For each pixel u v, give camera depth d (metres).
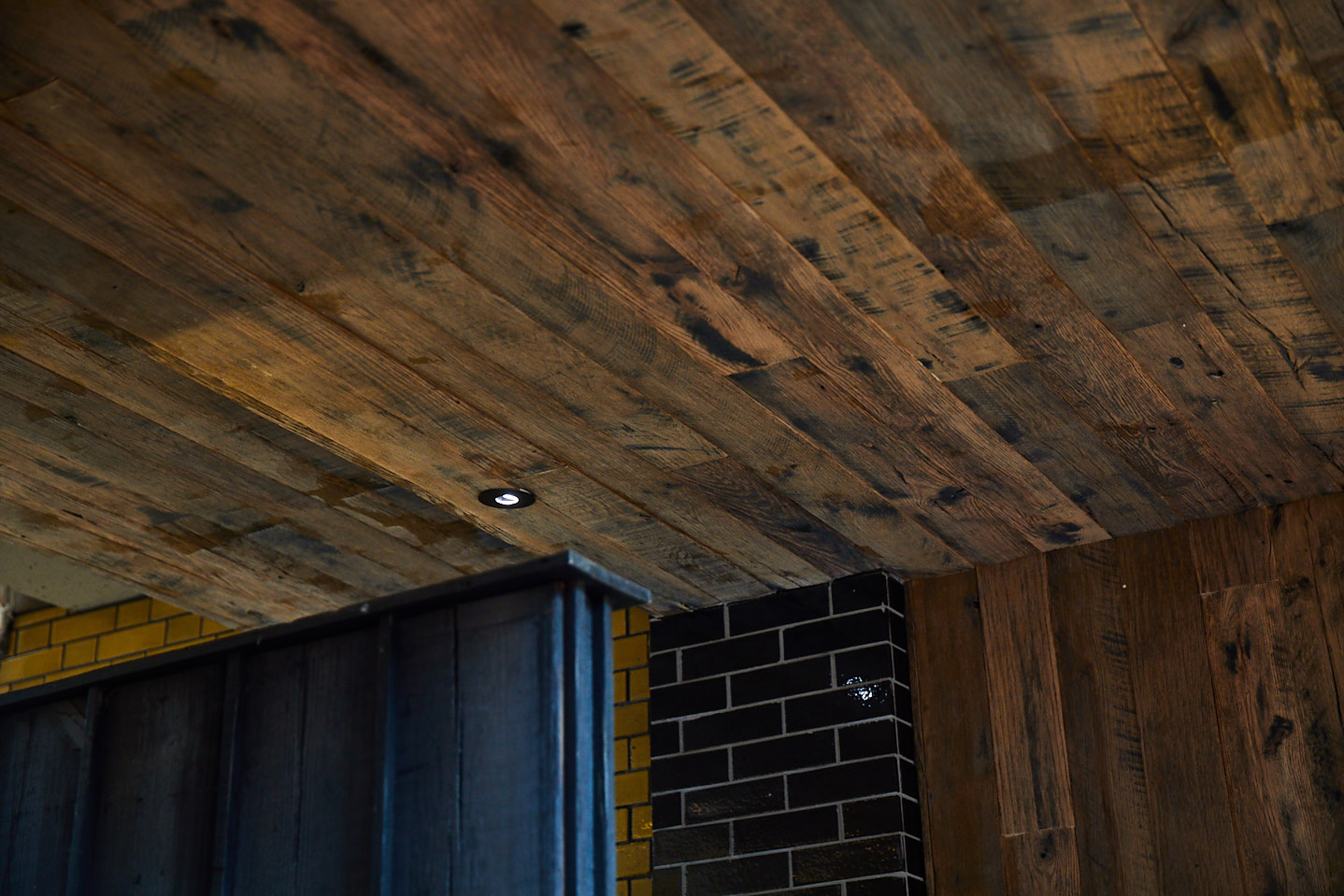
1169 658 3.94
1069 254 2.78
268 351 3.05
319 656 1.83
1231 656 3.85
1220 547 3.97
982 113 2.36
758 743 4.37
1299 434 3.53
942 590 4.37
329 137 2.38
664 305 2.90
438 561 4.22
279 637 1.84
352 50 2.18
